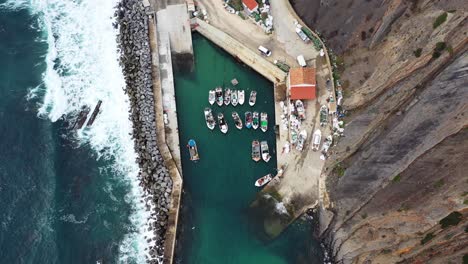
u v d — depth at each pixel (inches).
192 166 2851.9
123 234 2679.6
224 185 2810.0
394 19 2603.3
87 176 2829.7
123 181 2807.6
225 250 2659.9
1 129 2925.7
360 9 2738.7
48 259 2613.2
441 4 2385.6
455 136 2075.5
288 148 2790.4
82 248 2652.6
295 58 2982.3
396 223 2261.3
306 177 2728.8
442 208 2063.2
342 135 2743.6
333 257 2568.9
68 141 2915.8
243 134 2913.4
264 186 2768.2
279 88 2930.6
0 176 2797.7
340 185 2600.9
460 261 1991.9
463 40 2226.9
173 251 2600.9
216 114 2957.7
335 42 2923.2
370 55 2726.4
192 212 2743.6
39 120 2967.5
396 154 2327.8
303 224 2679.6
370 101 2664.9
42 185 2797.7
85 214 2736.2
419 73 2384.4
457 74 2112.5
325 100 2851.9
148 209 2723.9
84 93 3031.5
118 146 2888.8
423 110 2242.9
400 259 2213.3
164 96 2967.5
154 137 2847.0
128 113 2962.6
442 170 2107.5
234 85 3034.0
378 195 2384.4
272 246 2652.6
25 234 2664.9
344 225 2519.7
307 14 3034.0
